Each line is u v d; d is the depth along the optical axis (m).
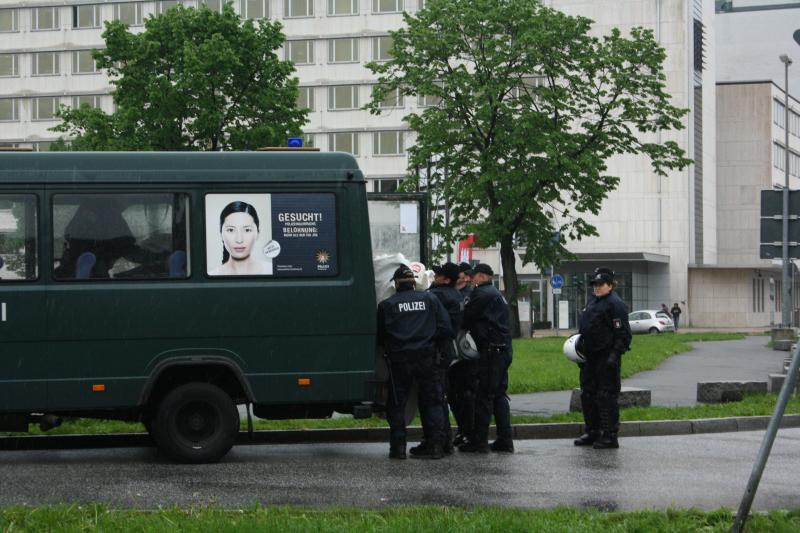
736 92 104.56
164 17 48.06
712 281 91.75
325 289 14.45
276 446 16.33
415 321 14.57
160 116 46.38
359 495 11.46
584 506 10.77
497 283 85.50
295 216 14.47
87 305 13.98
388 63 52.38
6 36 95.75
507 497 11.37
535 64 50.31
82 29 94.88
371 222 18.53
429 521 8.96
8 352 13.90
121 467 13.77
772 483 12.41
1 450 15.98
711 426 18.45
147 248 14.19
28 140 95.38
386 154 92.19
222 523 8.75
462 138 49.94
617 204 89.38
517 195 49.28
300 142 15.55
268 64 48.12
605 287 15.86
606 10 88.12
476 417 15.37
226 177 14.37
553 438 17.52
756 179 104.38
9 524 8.89
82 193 14.13
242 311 14.27
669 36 88.19
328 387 14.43
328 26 92.75
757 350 45.75
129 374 14.05
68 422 17.22
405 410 15.23
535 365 31.22
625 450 15.70
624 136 52.12
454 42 50.94
